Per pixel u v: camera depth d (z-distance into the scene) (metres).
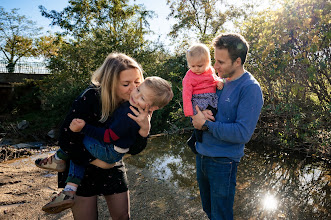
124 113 1.56
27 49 24.81
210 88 1.98
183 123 7.55
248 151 5.19
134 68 1.55
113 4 15.46
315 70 4.10
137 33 14.43
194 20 15.80
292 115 4.91
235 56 1.75
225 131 1.74
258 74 5.13
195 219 2.80
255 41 5.20
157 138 6.64
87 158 1.60
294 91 4.43
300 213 2.92
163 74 11.24
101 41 13.20
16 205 3.29
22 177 4.40
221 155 1.84
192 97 2.01
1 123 14.63
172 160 4.79
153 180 3.87
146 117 1.57
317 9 4.09
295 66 4.55
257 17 5.56
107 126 1.59
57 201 1.46
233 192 1.89
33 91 17.77
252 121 1.74
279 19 4.62
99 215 2.95
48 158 1.72
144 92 1.52
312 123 4.48
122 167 1.83
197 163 2.10
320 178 3.88
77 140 1.56
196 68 1.97
